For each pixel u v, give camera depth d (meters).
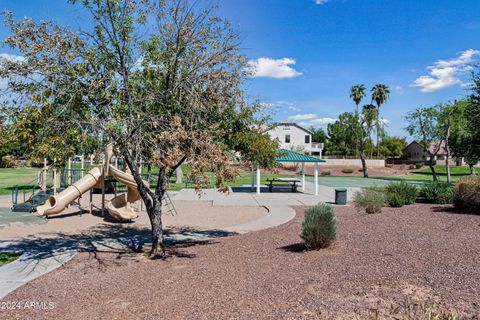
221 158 7.91
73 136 7.01
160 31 8.78
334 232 8.84
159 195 9.45
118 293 6.44
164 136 7.28
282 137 69.88
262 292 5.96
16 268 8.32
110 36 8.23
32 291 6.71
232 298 5.79
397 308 4.74
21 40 7.32
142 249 10.30
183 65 8.78
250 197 24.62
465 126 33.88
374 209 14.70
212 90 8.78
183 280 7.01
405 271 6.53
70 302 6.08
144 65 8.81
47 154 7.01
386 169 68.25
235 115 9.32
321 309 5.06
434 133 37.69
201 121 8.41
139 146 7.52
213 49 8.93
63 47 7.68
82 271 8.05
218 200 22.86
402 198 16.98
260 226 13.91
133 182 15.98
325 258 7.91
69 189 16.36
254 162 10.32
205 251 9.73
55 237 12.19
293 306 5.25
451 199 17.25
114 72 7.96
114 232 13.16
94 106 7.73
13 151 7.59
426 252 7.74
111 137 7.36
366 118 58.97
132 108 7.62
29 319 5.40
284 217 15.98
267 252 9.03
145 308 5.61
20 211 17.73
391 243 8.80
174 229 13.65
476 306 4.88
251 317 4.98
